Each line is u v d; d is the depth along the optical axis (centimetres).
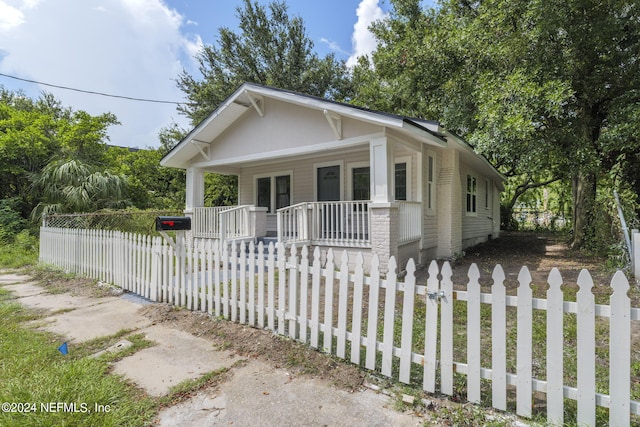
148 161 1806
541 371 267
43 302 498
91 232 647
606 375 260
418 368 279
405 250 735
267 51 1912
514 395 239
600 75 834
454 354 304
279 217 732
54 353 312
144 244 519
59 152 1330
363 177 948
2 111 1311
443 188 913
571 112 931
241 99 815
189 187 1020
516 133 723
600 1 738
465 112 1106
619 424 189
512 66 857
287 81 1942
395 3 1387
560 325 203
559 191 1831
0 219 1113
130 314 439
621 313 188
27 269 761
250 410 228
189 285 446
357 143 695
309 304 467
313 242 777
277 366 289
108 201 1239
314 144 747
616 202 699
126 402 235
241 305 385
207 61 1938
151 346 335
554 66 813
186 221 461
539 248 1100
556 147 809
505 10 819
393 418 217
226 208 938
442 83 1162
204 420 217
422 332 348
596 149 895
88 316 430
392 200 680
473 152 938
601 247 838
